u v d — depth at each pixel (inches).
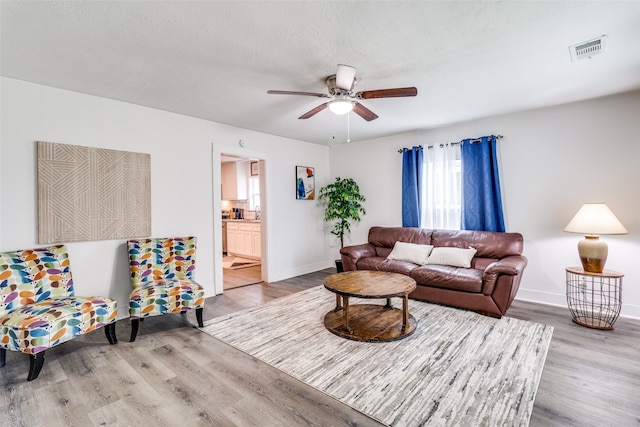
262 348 100.5
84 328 92.5
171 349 100.7
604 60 95.5
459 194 170.6
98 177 121.6
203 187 156.6
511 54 91.2
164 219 142.3
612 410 68.7
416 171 183.6
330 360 92.0
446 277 132.9
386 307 133.2
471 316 124.6
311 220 221.1
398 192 197.0
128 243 124.6
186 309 115.0
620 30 78.8
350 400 73.4
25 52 86.6
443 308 134.1
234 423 66.4
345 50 87.6
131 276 123.0
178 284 118.1
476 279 125.9
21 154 105.4
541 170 145.3
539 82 112.4
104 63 94.0
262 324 120.7
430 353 95.0
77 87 113.0
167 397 75.4
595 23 75.7
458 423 65.1
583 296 135.1
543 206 145.3
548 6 69.0
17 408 71.5
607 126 129.0
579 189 136.1
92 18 71.1
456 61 95.1
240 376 84.4
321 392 76.9
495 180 155.3
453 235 162.4
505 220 156.3
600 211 116.6
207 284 158.4
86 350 100.0
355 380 81.5
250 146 178.7
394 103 134.1
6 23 72.4
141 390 78.2
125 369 88.3
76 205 116.1
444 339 104.3
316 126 171.2
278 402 73.2
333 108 106.5
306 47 85.7
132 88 114.3
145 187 135.2
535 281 148.0
